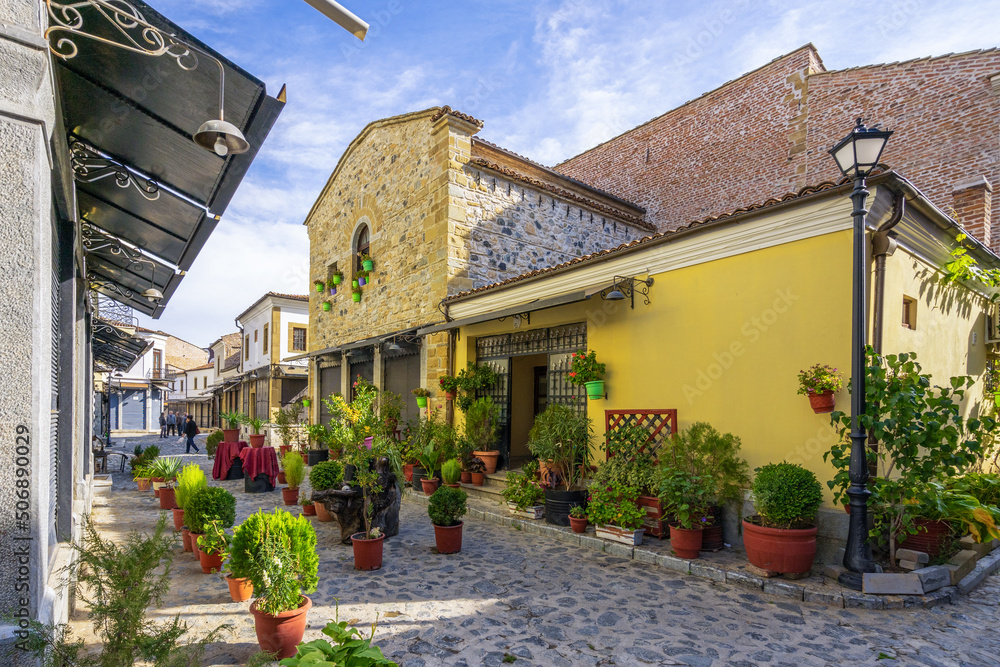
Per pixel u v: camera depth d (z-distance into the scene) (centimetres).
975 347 771
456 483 975
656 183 1530
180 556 626
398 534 739
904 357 504
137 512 873
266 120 352
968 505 484
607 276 787
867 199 521
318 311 1756
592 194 1420
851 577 488
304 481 1219
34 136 231
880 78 1088
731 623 435
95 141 416
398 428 1194
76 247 501
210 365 3781
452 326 948
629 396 749
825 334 549
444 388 1049
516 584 532
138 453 1225
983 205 888
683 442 639
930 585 479
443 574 562
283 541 383
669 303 703
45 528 247
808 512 508
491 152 1228
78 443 611
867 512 514
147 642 268
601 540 661
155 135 395
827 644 396
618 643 402
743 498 608
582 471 775
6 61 223
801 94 1212
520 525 766
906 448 498
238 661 372
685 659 377
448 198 1086
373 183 1395
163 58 309
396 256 1280
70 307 434
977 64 963
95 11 278
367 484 617
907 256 596
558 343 907
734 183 1338
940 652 383
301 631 382
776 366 588
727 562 567
